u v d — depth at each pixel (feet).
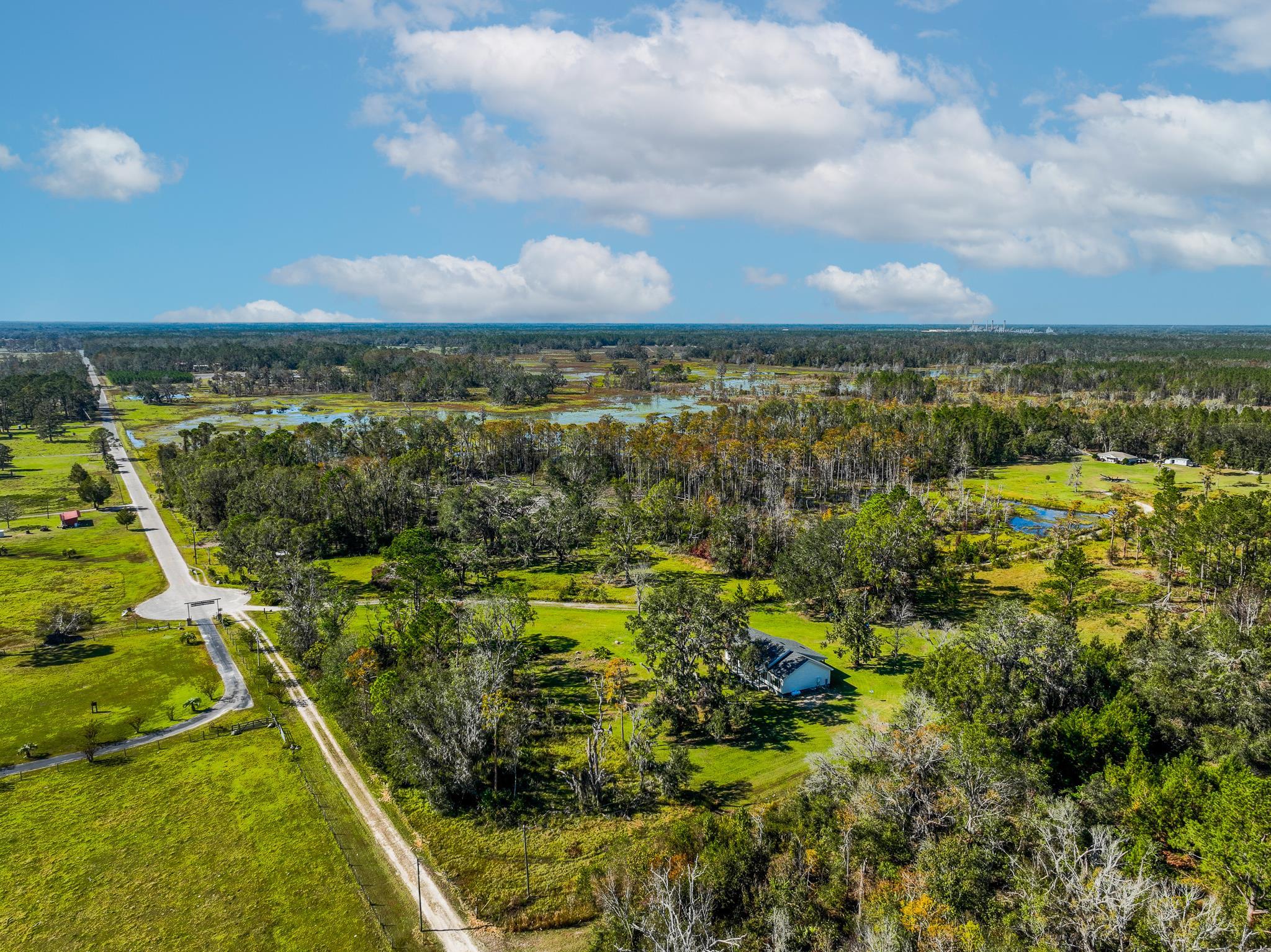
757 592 374.22
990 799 167.22
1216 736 191.62
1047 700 212.84
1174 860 156.46
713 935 144.46
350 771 228.02
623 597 383.45
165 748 240.94
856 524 372.99
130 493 613.52
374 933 164.76
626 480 601.62
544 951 158.81
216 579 412.36
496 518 463.83
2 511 518.78
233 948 161.17
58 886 178.19
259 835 197.16
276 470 505.25
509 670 270.46
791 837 169.68
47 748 239.91
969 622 334.44
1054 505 547.49
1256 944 128.67
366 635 297.53
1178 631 249.34
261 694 279.08
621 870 171.22
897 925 135.64
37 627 326.85
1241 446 645.92
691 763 227.40
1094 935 128.47
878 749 189.16
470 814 205.05
